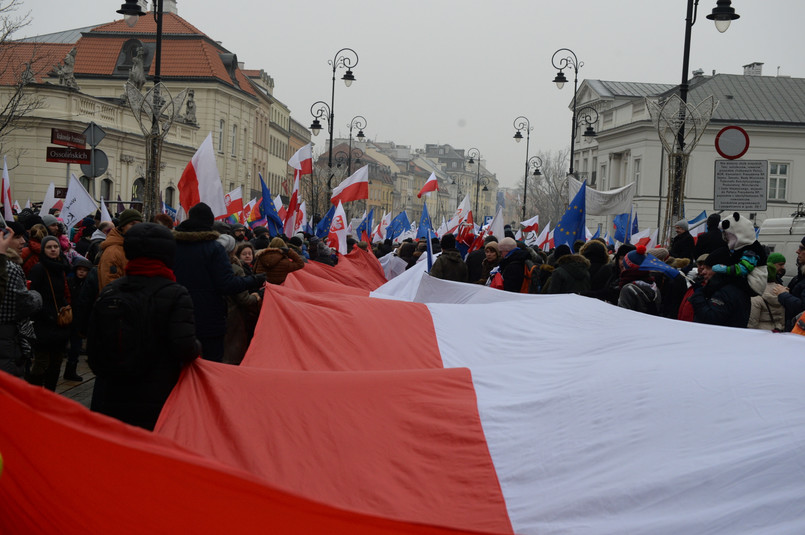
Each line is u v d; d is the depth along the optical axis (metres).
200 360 4.89
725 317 7.82
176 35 58.53
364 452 4.38
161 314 4.73
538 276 11.50
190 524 2.97
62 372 10.84
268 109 78.50
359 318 6.86
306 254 14.53
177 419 4.54
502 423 4.44
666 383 4.19
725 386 4.09
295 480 4.25
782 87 56.06
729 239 7.86
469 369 5.04
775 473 3.46
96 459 2.91
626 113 59.62
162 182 46.38
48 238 8.61
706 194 54.56
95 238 12.27
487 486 4.08
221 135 60.91
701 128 16.97
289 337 6.53
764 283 7.83
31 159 35.28
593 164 69.56
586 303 7.16
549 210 87.25
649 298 9.12
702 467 3.58
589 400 4.30
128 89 19.02
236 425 4.48
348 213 77.94
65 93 35.75
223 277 7.00
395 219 31.84
